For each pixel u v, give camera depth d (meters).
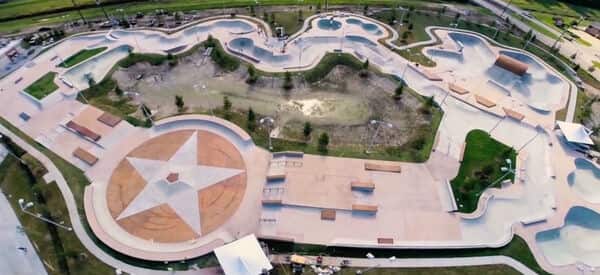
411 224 46.47
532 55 77.38
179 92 66.88
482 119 61.78
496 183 51.09
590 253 45.44
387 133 58.97
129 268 42.28
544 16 94.81
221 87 68.31
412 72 72.12
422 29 86.25
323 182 50.72
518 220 47.38
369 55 76.44
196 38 80.44
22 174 52.09
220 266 42.41
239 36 79.94
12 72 70.56
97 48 77.06
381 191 49.88
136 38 80.06
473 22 90.31
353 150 55.62
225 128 58.91
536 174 53.00
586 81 72.38
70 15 89.88
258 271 39.09
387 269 42.50
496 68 72.62
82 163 53.66
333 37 80.69
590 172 54.25
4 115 61.56
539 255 43.88
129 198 49.16
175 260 42.62
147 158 54.22
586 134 56.31
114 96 65.62
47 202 48.62
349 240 44.72
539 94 69.44
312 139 57.44
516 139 58.31
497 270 42.66
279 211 47.53
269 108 63.69
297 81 69.38
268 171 52.25
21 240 44.72
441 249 44.25
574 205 48.75
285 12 91.38
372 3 97.25
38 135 57.97
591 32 87.75
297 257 42.66
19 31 83.12
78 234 45.34
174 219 46.84
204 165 53.09
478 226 46.69
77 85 67.69
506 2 100.31
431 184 51.00
